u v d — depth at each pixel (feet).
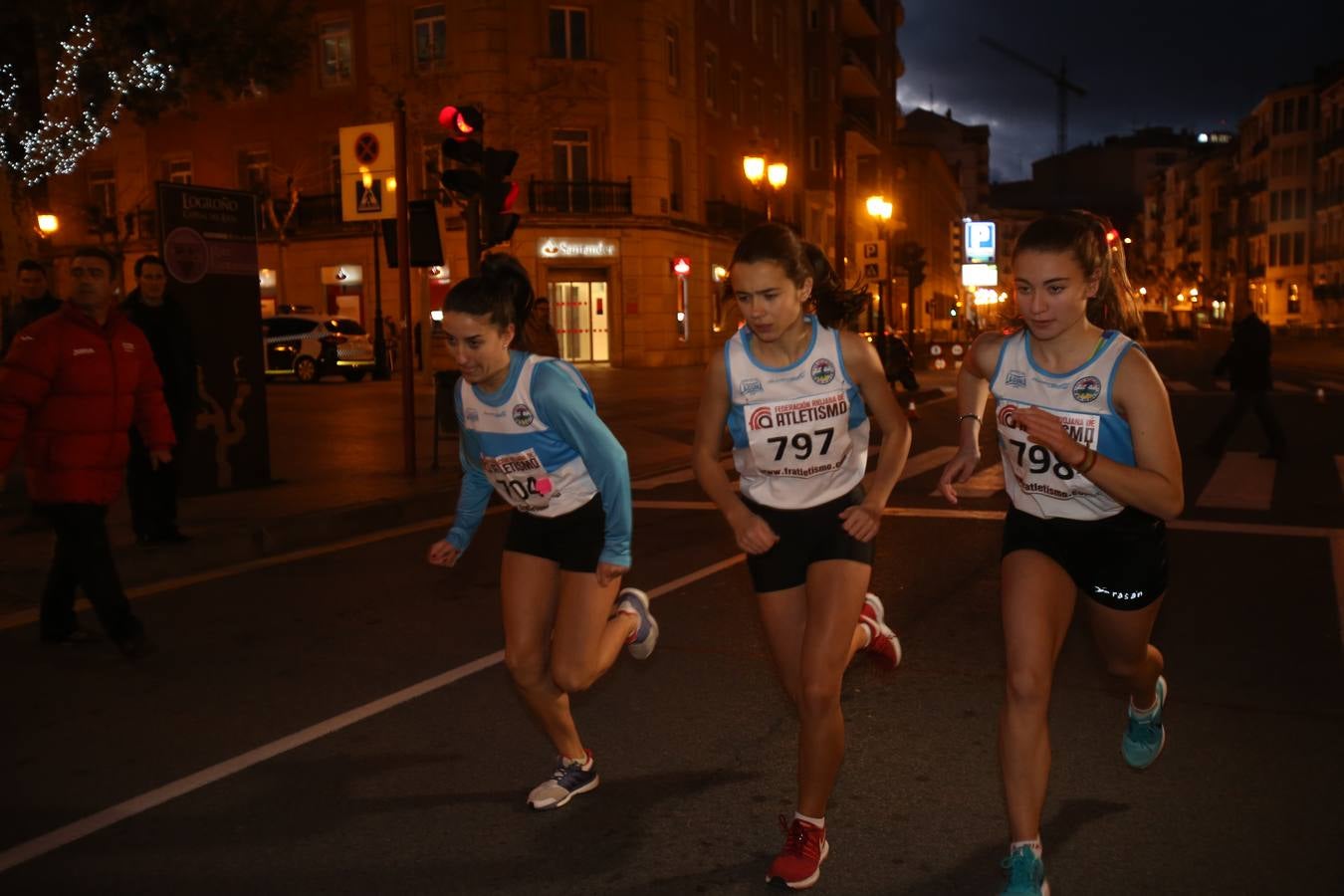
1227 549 24.80
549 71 102.73
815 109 157.69
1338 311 223.92
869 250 73.67
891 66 212.02
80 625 19.42
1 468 16.20
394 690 16.03
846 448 10.59
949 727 14.26
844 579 10.36
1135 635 10.61
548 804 11.99
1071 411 9.96
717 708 15.08
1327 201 230.48
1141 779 12.62
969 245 165.78
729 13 128.36
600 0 104.68
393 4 103.71
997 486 34.60
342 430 50.03
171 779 12.97
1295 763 13.03
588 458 10.95
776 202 144.05
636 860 10.87
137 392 18.12
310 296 112.78
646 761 13.33
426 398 68.59
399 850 11.12
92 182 124.88
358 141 35.65
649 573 23.22
